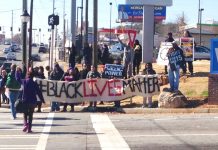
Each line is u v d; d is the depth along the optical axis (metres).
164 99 21.28
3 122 17.61
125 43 26.05
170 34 25.95
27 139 13.68
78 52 47.22
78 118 18.69
